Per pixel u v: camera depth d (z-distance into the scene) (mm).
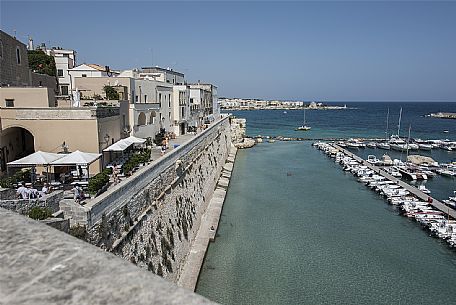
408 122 195000
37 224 3766
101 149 27469
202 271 27703
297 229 36906
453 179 60469
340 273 28047
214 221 37156
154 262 21875
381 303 24375
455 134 132625
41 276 2762
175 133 60469
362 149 97000
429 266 29609
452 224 35531
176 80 87312
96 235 15625
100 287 2619
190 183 34250
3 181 21188
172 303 2420
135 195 20234
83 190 21922
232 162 72688
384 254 31562
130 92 44000
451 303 24656
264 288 25609
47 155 22875
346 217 40938
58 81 55594
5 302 2439
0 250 3145
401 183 54375
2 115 25500
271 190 52438
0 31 31734
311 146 103625
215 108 112438
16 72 35531
